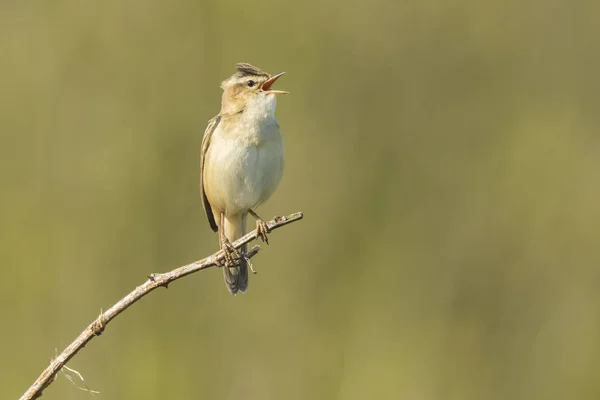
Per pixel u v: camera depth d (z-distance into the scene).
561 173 17.45
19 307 15.57
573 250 17.25
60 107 16.19
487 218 17.20
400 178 17.05
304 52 16.70
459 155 17.30
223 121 9.93
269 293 16.11
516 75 17.91
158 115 16.17
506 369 16.73
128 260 15.85
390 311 16.45
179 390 15.31
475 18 17.48
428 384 16.14
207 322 15.93
